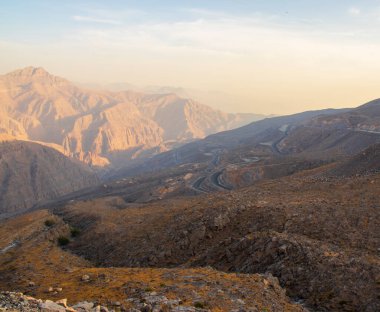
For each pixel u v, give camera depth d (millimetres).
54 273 62969
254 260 50562
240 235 66562
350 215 61031
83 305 31344
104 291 41062
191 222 79188
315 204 68750
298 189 92562
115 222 108438
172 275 45312
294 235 54094
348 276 42125
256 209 72938
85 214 131375
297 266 45656
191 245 71562
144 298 36406
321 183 92438
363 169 109125
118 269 53719
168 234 79938
